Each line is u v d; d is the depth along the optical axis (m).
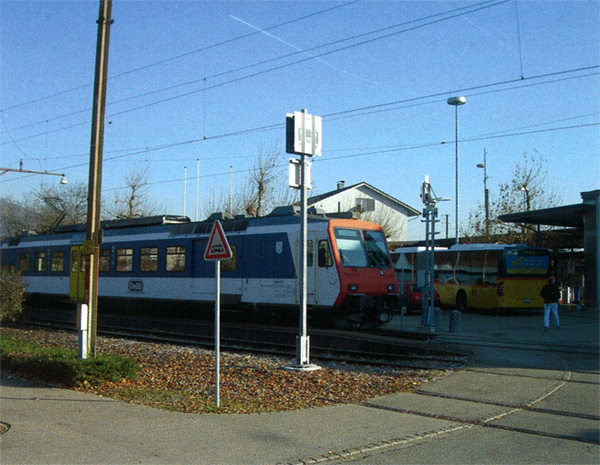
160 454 6.32
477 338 17.45
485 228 43.25
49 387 10.07
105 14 11.70
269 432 7.22
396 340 16.56
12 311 22.06
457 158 35.28
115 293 24.91
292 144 11.98
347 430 7.36
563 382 10.71
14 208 58.44
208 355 14.16
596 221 26.73
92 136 11.62
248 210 37.72
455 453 6.54
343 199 53.22
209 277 21.50
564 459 6.36
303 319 12.03
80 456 6.23
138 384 10.37
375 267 19.14
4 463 6.00
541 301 26.08
